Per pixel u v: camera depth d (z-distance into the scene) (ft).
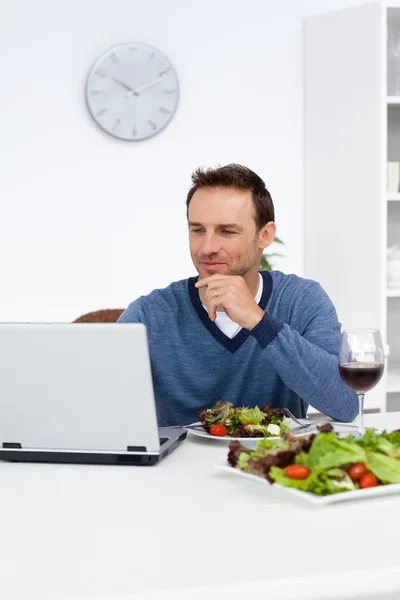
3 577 3.28
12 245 12.39
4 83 12.25
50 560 3.46
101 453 5.07
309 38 13.21
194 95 13.00
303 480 4.21
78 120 12.53
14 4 12.23
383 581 3.30
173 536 3.75
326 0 13.42
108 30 12.58
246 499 4.31
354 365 5.26
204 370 6.89
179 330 6.96
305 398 6.19
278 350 5.96
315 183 13.25
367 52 12.29
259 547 3.59
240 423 5.68
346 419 6.30
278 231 13.42
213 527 3.86
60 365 4.95
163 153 12.89
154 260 12.93
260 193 6.65
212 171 6.61
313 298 7.06
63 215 12.55
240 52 13.15
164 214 12.95
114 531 3.83
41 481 4.73
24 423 5.11
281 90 13.35
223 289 5.98
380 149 12.17
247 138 13.25
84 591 3.14
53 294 12.57
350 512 4.07
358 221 12.57
